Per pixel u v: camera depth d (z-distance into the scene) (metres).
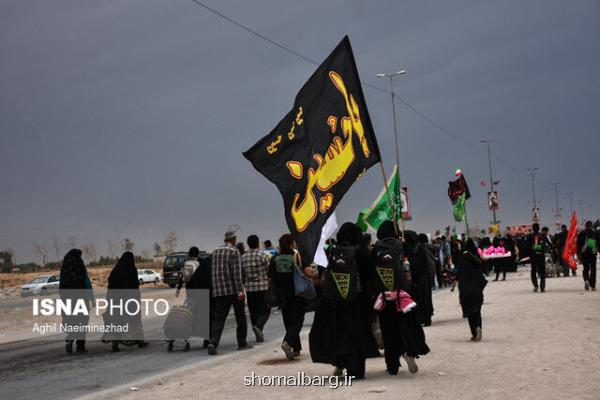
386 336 9.34
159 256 101.75
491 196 72.19
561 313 16.12
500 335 12.97
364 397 7.80
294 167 9.12
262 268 15.02
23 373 11.64
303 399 7.92
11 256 98.69
